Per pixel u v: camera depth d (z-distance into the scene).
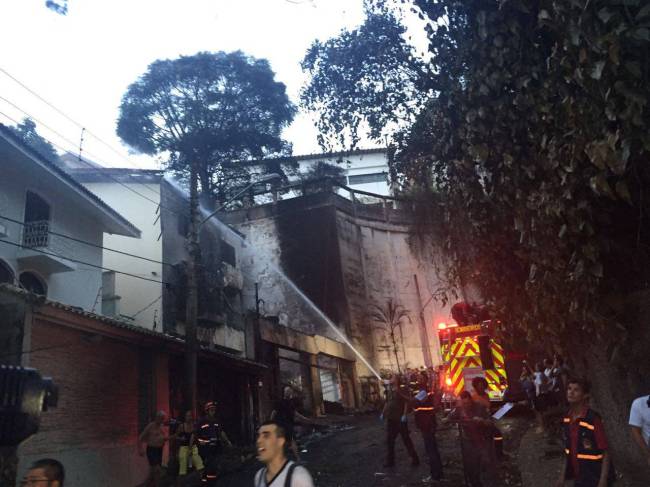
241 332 28.42
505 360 15.73
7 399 2.94
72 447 10.98
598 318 5.50
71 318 11.29
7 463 8.94
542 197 5.36
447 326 16.44
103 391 12.41
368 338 39.28
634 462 6.40
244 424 20.91
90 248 19.05
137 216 24.86
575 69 4.41
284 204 41.25
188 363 14.12
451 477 9.38
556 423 11.77
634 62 3.89
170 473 11.53
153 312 23.27
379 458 12.48
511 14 5.29
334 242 39.16
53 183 16.62
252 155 36.69
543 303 6.29
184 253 25.94
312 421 23.41
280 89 35.09
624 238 5.59
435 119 7.53
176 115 34.34
